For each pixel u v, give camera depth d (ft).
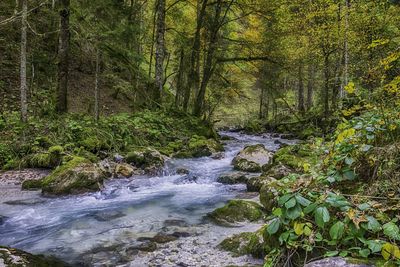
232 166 40.78
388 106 16.65
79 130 43.32
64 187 29.76
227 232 20.10
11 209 25.73
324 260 11.12
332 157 16.02
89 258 17.22
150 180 35.14
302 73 79.36
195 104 71.61
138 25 59.82
